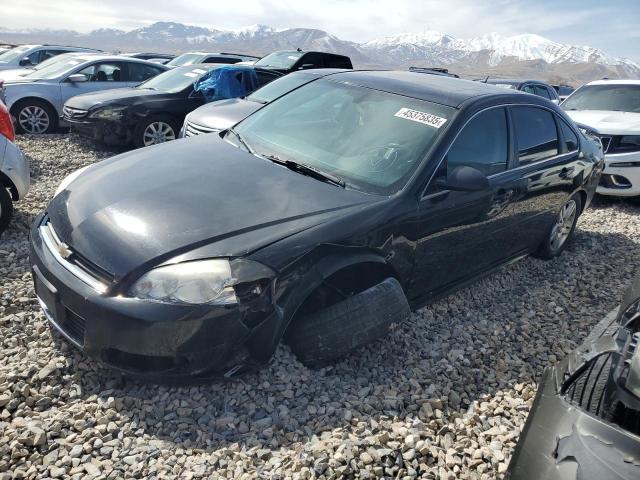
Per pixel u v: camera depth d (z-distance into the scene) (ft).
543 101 16.53
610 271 19.20
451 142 12.17
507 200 14.06
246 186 10.70
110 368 9.08
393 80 14.25
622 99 32.48
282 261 9.14
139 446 8.50
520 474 5.94
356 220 10.26
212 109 25.72
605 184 28.30
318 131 12.98
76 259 9.43
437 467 8.89
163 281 8.63
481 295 15.85
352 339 10.28
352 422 9.54
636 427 6.07
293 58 39.14
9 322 11.32
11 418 8.82
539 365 12.62
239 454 8.43
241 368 9.22
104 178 11.17
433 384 11.08
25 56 56.95
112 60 38.58
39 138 32.27
